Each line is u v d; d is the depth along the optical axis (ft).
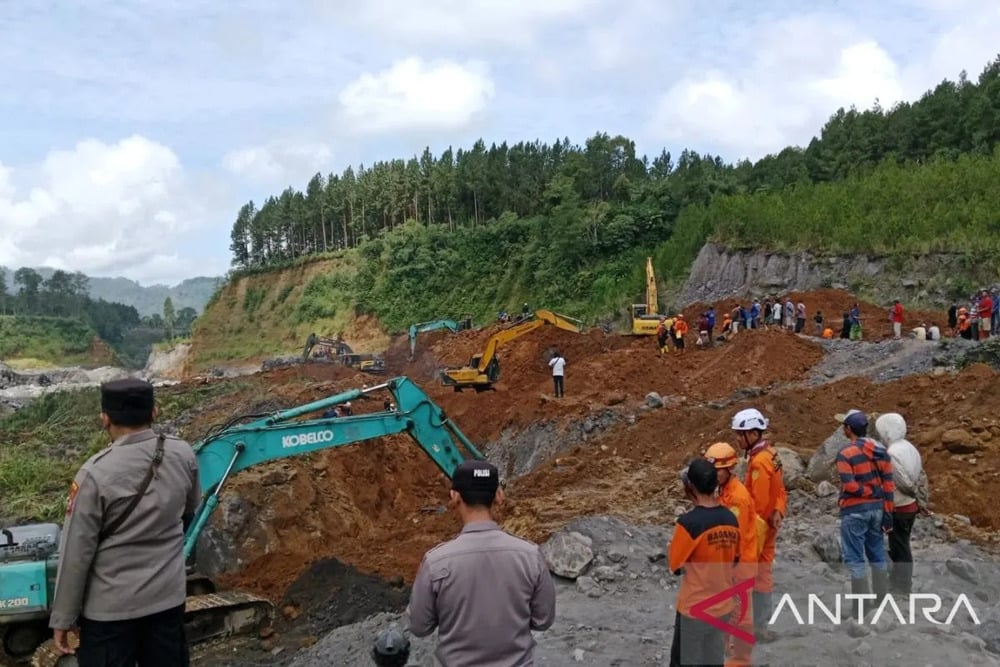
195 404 106.73
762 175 263.90
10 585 30.42
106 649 13.70
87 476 13.69
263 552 47.21
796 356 82.79
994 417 46.57
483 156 356.38
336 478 59.72
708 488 17.92
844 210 149.07
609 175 287.48
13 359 433.48
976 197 135.13
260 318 333.83
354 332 290.56
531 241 268.62
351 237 380.37
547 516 42.37
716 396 74.74
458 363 135.64
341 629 32.78
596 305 211.41
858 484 23.99
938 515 37.40
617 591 30.96
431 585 12.43
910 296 125.49
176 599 14.40
